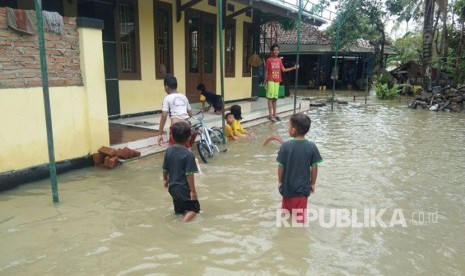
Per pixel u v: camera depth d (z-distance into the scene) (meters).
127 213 4.18
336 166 6.26
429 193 5.03
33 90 5.06
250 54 14.12
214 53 12.06
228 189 5.04
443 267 3.17
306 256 3.30
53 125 5.38
